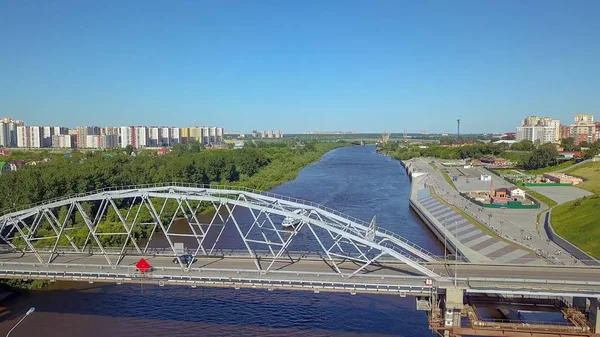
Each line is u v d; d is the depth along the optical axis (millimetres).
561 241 112625
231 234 127125
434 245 122375
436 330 63562
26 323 76438
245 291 90938
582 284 63844
